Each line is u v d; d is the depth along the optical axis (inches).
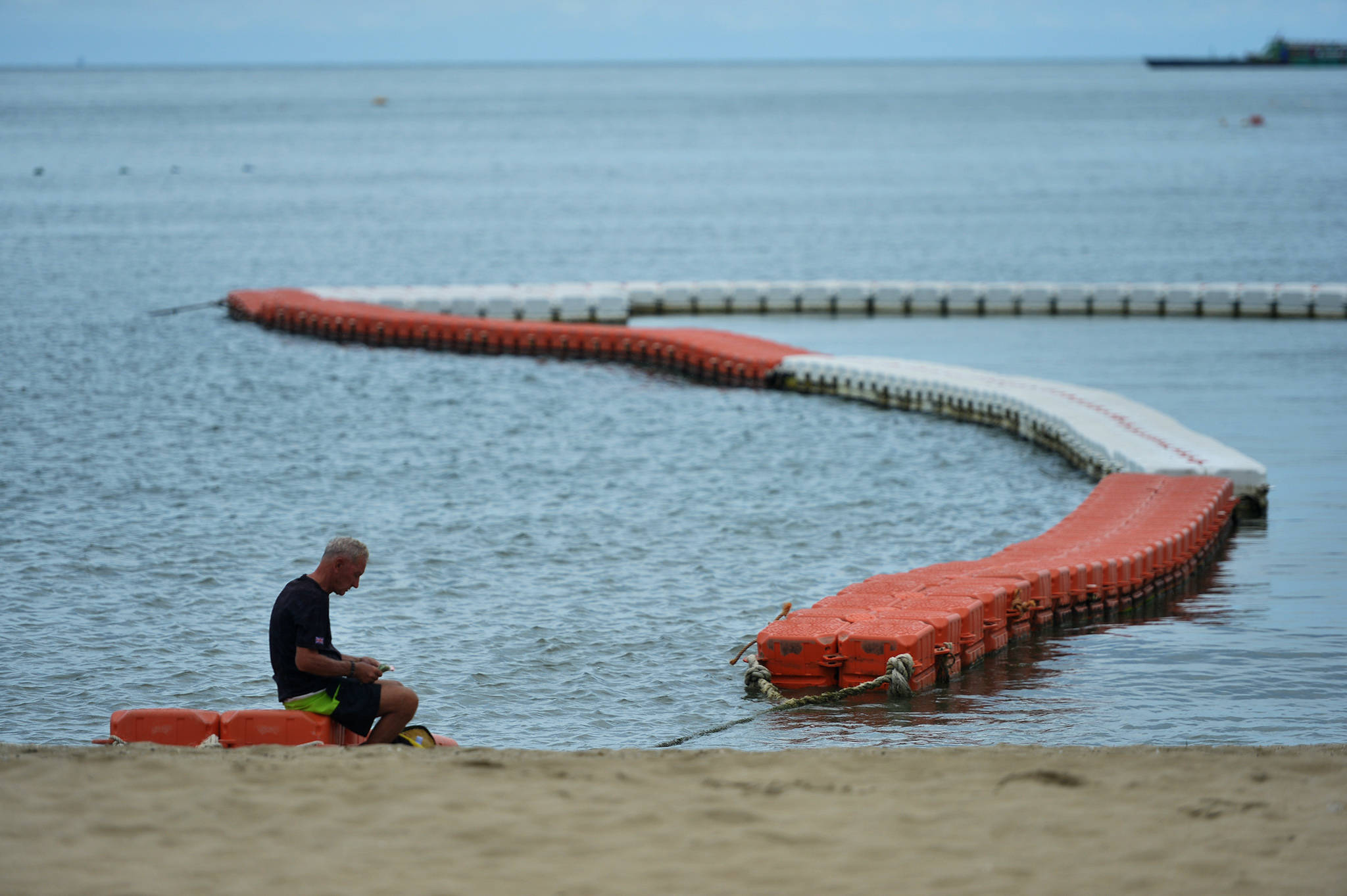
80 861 760.3
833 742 1408.7
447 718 1529.3
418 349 4594.0
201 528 2417.6
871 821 834.8
